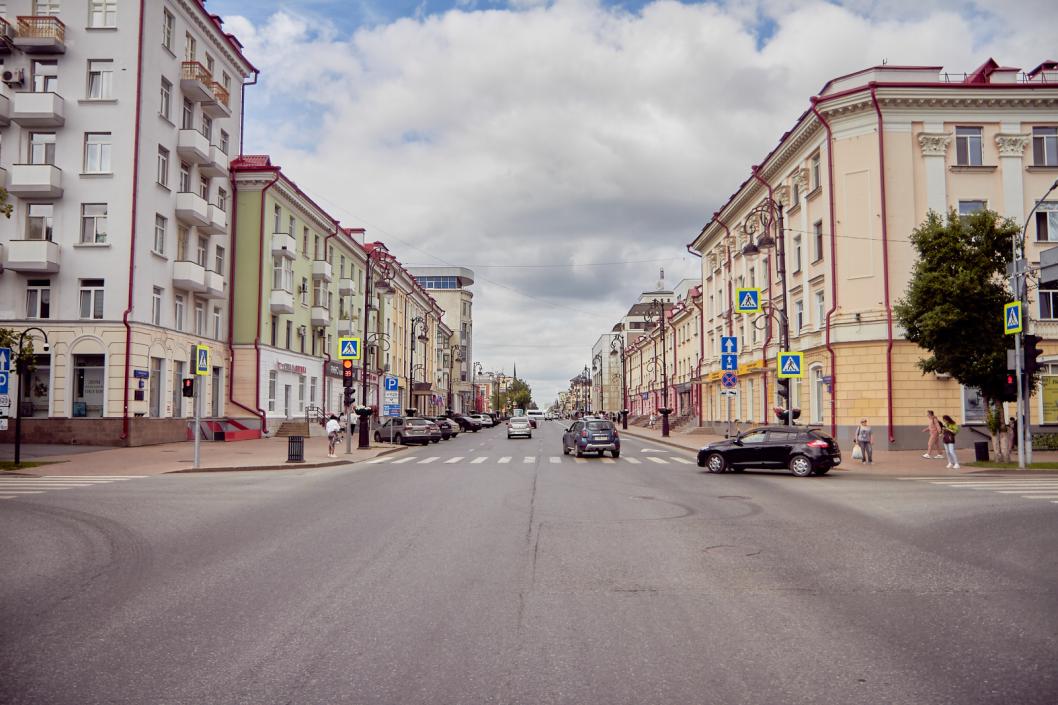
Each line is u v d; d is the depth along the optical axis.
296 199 42.06
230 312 37.97
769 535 9.80
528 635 5.46
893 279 27.55
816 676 4.61
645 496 14.38
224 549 8.84
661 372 72.88
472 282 114.88
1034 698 4.24
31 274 28.61
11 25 28.94
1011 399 21.38
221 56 37.53
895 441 26.97
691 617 5.94
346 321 51.84
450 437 47.53
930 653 5.05
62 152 29.00
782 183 34.84
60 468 20.91
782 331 24.95
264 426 37.94
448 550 8.75
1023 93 27.69
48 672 4.72
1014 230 21.23
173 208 31.98
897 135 28.05
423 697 4.29
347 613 6.06
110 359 28.39
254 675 4.66
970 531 10.03
